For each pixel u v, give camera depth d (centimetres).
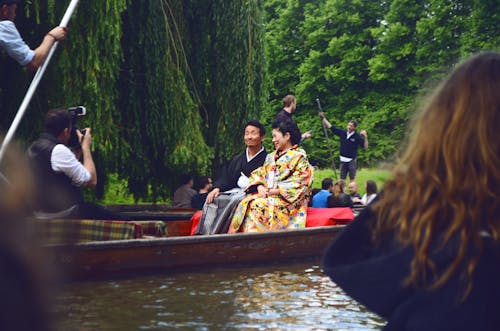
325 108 3566
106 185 1270
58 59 968
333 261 120
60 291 69
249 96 1189
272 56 3631
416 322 108
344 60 3462
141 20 1095
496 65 124
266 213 695
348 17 3503
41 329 66
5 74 1005
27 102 573
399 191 119
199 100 1175
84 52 971
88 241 548
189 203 1152
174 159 1105
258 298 457
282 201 700
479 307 106
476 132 117
